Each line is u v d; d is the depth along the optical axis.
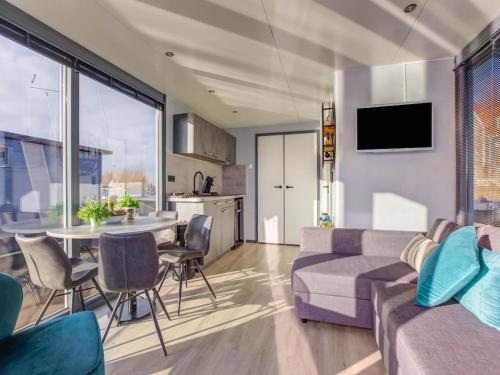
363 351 1.69
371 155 2.79
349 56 2.52
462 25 2.05
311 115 4.54
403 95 2.68
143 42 2.23
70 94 2.21
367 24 2.03
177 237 3.22
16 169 1.87
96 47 2.29
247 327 2.00
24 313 1.94
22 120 1.90
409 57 2.56
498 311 1.14
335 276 1.93
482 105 2.21
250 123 5.12
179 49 2.35
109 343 1.82
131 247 1.65
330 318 1.95
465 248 1.37
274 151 5.22
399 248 2.34
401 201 2.71
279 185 5.17
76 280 1.73
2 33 1.72
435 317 1.26
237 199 4.95
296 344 1.78
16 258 1.88
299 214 5.05
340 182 2.88
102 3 1.73
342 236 2.48
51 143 2.11
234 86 3.23
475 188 2.30
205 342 1.81
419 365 0.96
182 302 2.46
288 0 1.75
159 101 3.43
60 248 1.64
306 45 2.32
